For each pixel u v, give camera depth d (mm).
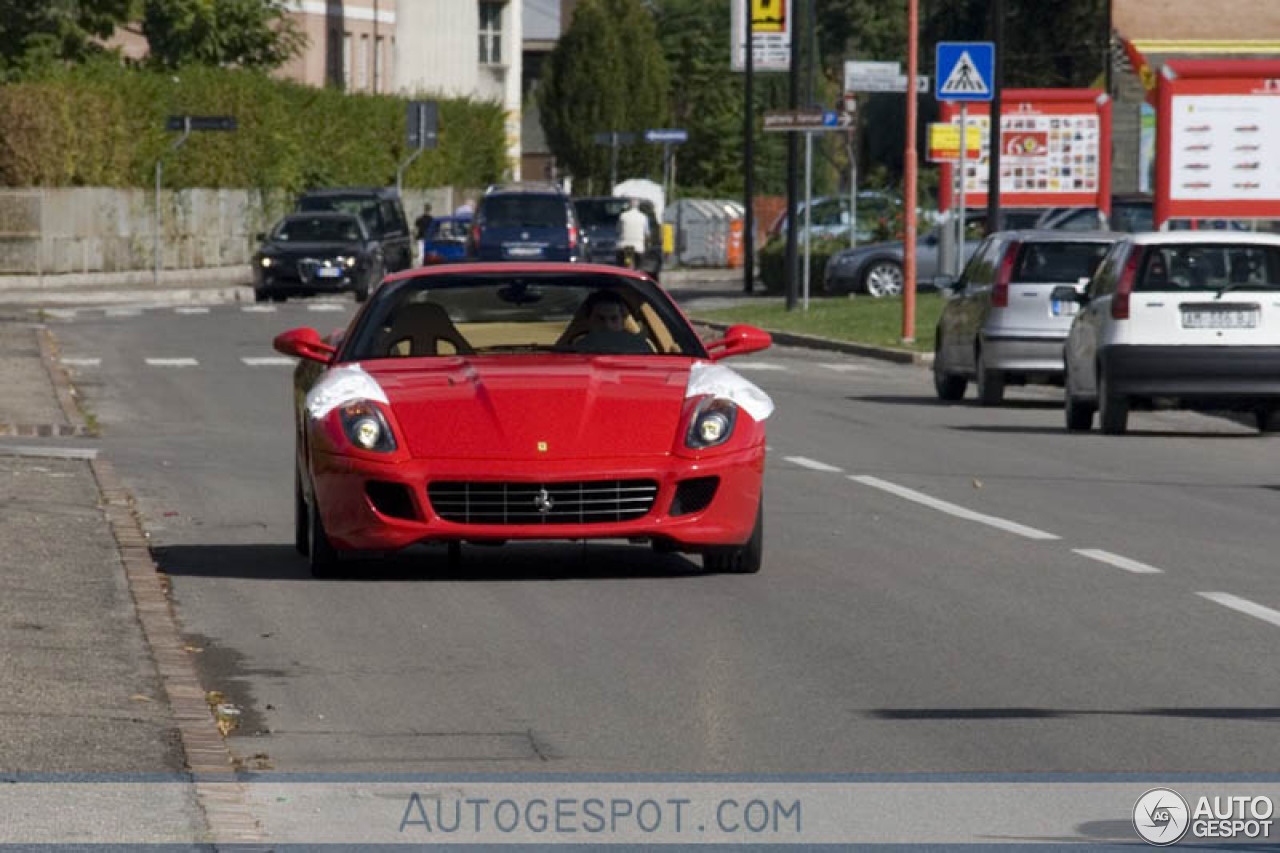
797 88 101688
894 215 125625
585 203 137000
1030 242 57875
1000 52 91500
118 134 128000
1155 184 87312
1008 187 103812
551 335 30562
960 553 29938
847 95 115750
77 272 125125
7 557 27797
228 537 32094
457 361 28875
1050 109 103375
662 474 26719
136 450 44344
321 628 24359
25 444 45219
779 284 123000
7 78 127375
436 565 28953
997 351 57438
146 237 132375
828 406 56562
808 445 45625
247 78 143625
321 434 27281
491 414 27047
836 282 113750
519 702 20453
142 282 129125
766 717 19750
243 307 106250
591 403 27172
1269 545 30859
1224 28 138000
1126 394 48406
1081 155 103562
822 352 80062
